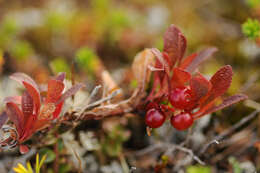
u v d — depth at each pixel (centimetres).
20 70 40
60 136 32
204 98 29
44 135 31
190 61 30
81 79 38
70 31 47
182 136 35
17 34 46
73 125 31
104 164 34
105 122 35
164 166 33
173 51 30
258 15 39
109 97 31
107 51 46
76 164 33
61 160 33
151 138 35
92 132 34
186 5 54
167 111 30
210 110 30
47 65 42
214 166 34
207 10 52
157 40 45
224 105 30
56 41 47
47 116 29
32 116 29
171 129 35
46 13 51
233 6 52
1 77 39
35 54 45
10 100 29
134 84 35
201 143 34
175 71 29
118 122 35
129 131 35
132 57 45
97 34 46
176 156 34
